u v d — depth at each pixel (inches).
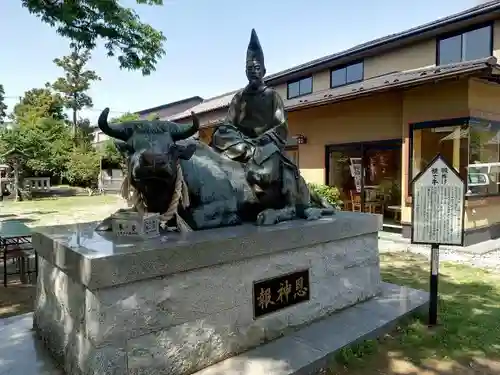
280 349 116.3
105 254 88.5
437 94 308.0
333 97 347.9
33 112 1230.3
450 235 138.2
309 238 131.9
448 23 371.9
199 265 103.0
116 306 89.0
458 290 185.2
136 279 91.1
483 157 312.2
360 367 114.0
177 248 98.2
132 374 91.6
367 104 376.2
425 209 141.7
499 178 334.3
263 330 120.2
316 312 137.2
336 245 145.0
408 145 329.4
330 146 419.2
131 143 105.2
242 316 114.7
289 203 144.8
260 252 117.3
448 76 265.7
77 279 91.3
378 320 137.8
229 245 109.3
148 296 94.4
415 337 132.7
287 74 540.1
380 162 371.9
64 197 775.1
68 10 239.3
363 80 469.4
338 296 145.9
